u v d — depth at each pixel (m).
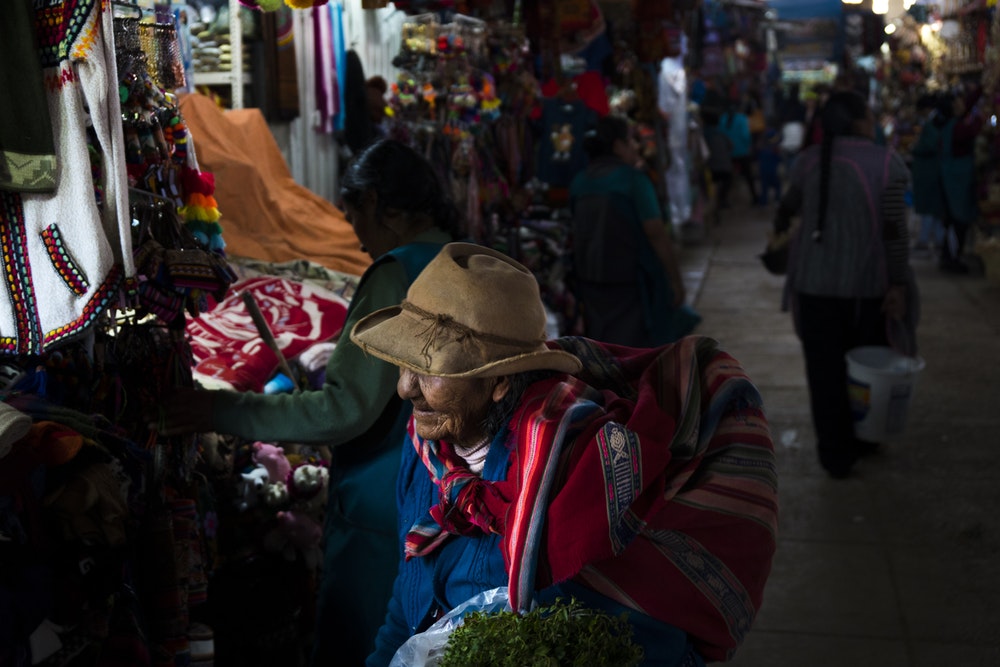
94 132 2.11
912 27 14.81
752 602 1.62
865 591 4.04
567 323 6.16
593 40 7.01
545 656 1.41
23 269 2.08
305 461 3.22
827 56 20.78
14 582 1.80
